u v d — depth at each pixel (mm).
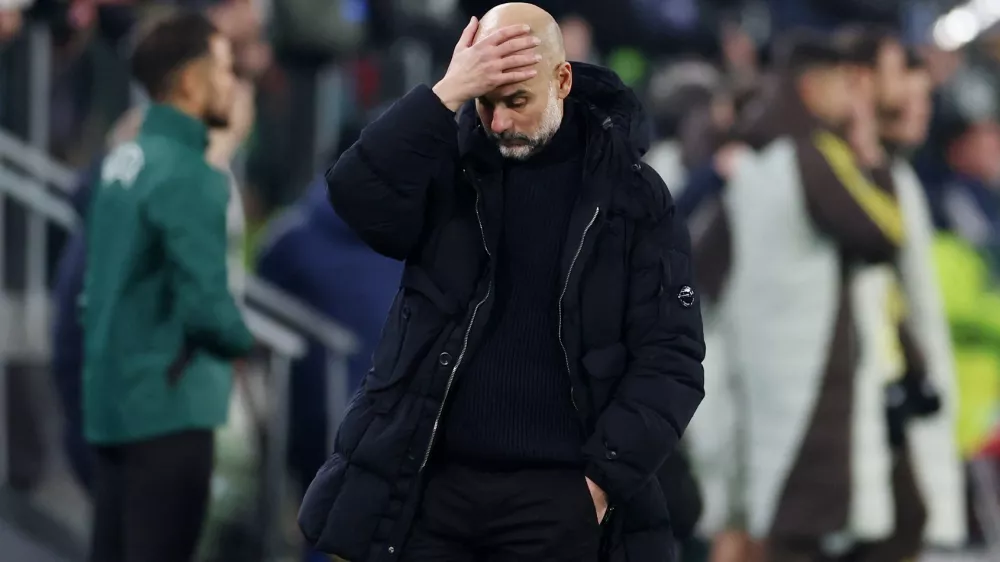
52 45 24531
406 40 30344
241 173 27469
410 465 12836
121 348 17438
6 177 21703
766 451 20922
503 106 12562
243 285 21828
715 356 21672
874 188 20906
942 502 21484
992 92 37594
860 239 20406
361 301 23641
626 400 12781
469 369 12883
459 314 12805
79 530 22562
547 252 12883
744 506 21812
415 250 13000
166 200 17359
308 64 28500
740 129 23641
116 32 24391
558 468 12969
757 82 24125
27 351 22906
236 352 17500
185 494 17594
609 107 13039
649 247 12906
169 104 17922
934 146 32250
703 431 21688
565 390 12906
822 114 21312
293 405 23625
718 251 21641
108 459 17844
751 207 21266
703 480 21734
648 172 12961
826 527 20453
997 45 41406
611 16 33031
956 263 28453
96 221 17875
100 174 18984
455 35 30953
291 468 23797
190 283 17281
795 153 21016
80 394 19141
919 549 21406
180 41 17891
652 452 12703
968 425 28000
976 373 28203
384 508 12836
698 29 34125
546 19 12719
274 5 27938
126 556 17641
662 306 12883
